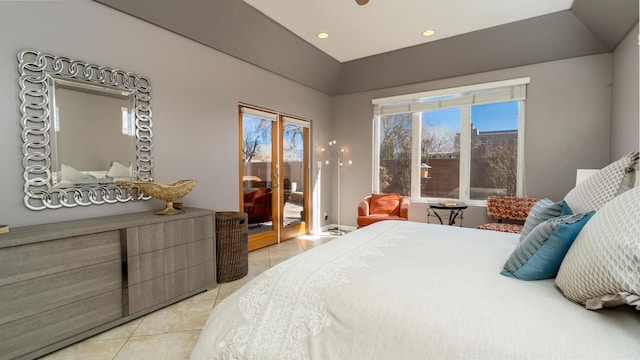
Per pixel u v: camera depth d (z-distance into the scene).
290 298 1.17
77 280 1.78
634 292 0.77
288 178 4.44
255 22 3.17
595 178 1.50
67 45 2.11
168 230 2.26
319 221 5.05
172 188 2.32
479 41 3.58
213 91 3.17
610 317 0.88
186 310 2.22
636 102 2.57
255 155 3.83
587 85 3.33
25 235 1.63
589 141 3.34
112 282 1.94
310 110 4.71
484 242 1.81
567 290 1.00
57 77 2.06
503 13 3.08
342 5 2.93
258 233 3.95
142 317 2.11
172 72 2.78
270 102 3.93
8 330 1.53
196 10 2.74
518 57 3.57
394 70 4.36
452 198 4.25
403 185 4.68
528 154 3.68
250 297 1.26
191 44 2.94
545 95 3.55
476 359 0.80
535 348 0.78
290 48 3.76
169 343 1.80
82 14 2.18
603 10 2.69
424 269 1.30
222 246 2.76
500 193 3.91
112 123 2.36
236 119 3.46
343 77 4.84
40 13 1.98
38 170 1.99
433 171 4.40
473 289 1.09
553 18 3.12
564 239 1.10
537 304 0.96
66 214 2.12
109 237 1.93
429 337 0.88
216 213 3.02
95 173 2.27
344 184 5.18
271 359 1.05
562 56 3.40
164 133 2.73
